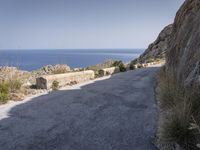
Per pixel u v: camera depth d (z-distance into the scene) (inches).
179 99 227.9
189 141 178.5
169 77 317.7
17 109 329.1
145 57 2139.5
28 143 214.5
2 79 468.8
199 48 250.4
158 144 205.8
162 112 265.1
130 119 277.6
